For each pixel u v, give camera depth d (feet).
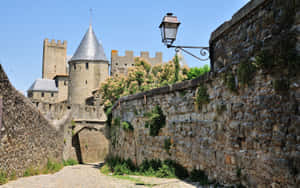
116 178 32.83
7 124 28.43
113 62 195.52
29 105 36.78
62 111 83.92
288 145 14.42
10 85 28.99
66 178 34.76
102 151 104.22
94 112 98.27
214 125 22.34
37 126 41.22
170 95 31.22
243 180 18.17
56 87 226.99
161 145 32.48
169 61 98.48
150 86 94.17
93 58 179.22
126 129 43.70
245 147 18.12
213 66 22.79
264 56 16.19
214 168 22.11
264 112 16.30
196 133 25.49
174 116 30.12
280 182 14.83
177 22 22.35
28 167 36.40
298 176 13.64
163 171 29.40
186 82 27.66
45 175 38.63
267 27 16.24
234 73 19.56
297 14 14.17
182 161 27.96
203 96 24.03
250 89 17.66
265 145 16.11
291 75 14.42
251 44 17.67
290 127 14.35
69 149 84.07
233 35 19.83
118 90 109.60
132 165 40.98
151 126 34.71
